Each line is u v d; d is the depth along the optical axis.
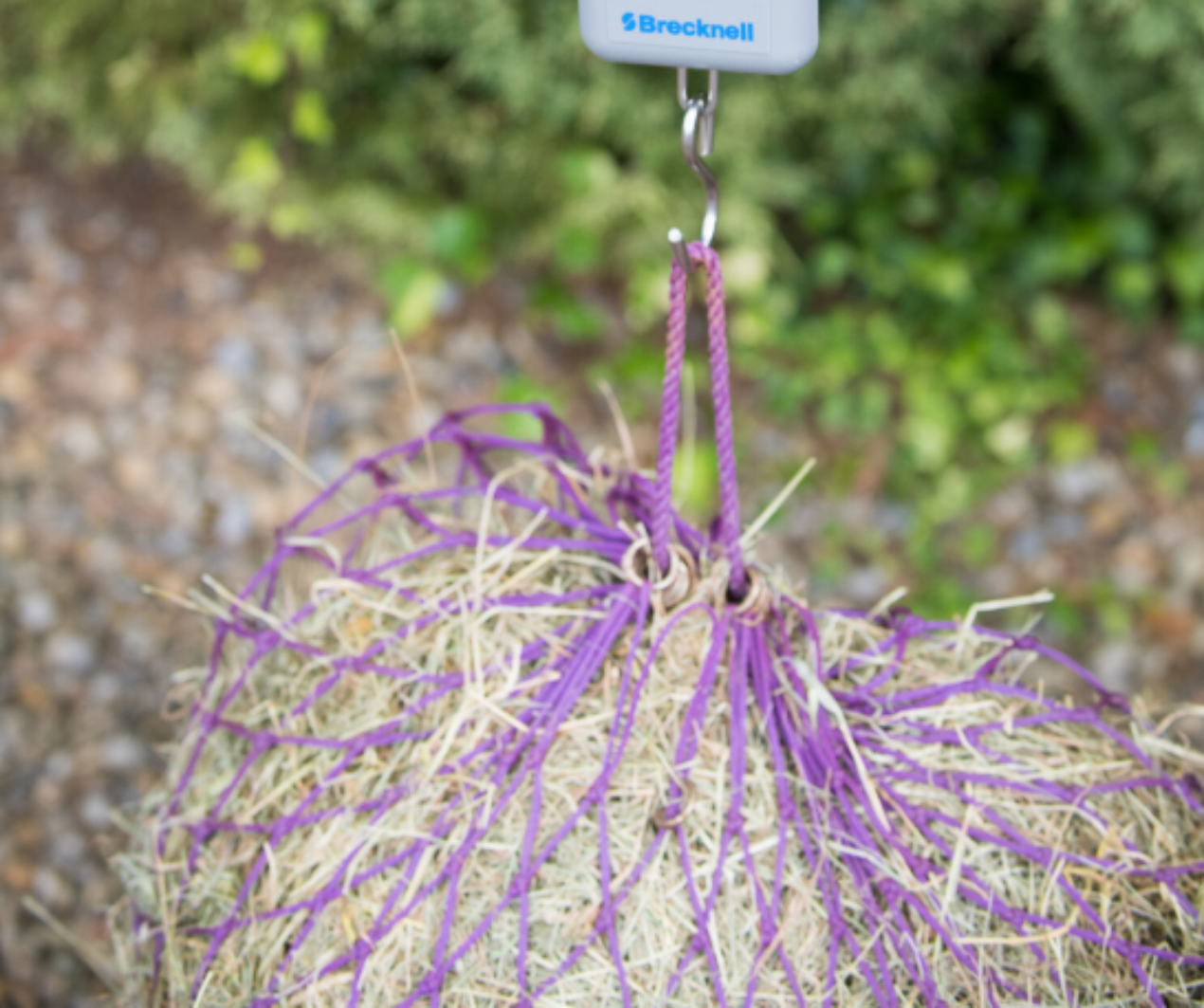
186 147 1.82
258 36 1.62
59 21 1.72
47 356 1.67
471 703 0.83
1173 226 1.80
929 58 1.63
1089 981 0.82
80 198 1.88
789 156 1.76
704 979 0.81
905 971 0.81
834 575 1.53
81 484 1.54
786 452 1.64
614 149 1.75
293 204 1.79
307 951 0.82
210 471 1.58
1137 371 1.73
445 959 0.81
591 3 0.78
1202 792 0.87
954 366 1.70
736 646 0.84
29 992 1.15
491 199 1.79
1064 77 1.62
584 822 0.82
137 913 0.89
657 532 0.84
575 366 1.73
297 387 1.67
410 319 1.67
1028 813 0.84
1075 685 1.42
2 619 1.40
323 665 0.87
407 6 1.58
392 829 0.82
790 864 0.82
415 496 0.89
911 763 0.84
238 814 0.86
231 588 1.47
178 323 1.73
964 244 1.79
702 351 1.73
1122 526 1.58
